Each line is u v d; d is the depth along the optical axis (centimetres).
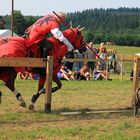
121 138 751
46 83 1018
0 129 830
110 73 2494
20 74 2039
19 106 1129
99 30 9238
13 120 931
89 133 795
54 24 1015
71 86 1705
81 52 1096
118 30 9138
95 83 1881
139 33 8625
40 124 889
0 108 1094
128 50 5831
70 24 1060
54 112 1032
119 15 9656
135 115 1010
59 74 2047
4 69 1002
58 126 866
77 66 2105
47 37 1055
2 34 2481
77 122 916
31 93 1452
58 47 1034
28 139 744
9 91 1484
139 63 1095
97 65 2130
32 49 1016
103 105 1195
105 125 879
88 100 1291
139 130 835
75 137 762
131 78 2078
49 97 1022
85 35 7150
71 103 1216
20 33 6106
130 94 1482
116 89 1642
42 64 1009
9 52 984
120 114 1035
